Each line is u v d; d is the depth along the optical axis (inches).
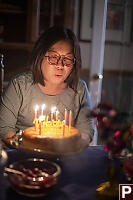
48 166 48.6
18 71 125.4
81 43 128.6
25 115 67.6
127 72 134.7
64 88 68.6
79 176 48.8
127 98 137.3
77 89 70.6
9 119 64.9
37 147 49.4
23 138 52.1
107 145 43.3
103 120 42.8
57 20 126.6
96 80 122.7
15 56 126.1
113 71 133.5
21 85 67.0
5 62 125.2
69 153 46.9
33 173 44.9
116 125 42.7
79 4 124.6
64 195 42.9
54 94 67.6
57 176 42.1
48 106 67.7
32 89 66.9
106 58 131.3
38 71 64.3
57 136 50.1
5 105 65.7
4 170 48.2
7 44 124.9
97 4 117.6
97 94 123.1
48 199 41.6
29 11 124.1
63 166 51.9
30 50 127.2
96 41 120.6
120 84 135.8
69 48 62.7
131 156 50.1
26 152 55.2
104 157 56.5
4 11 124.0
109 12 123.6
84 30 127.8
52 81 63.9
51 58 62.2
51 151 47.8
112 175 43.9
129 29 129.3
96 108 44.2
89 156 56.7
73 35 64.9
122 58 133.3
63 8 125.6
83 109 69.7
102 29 120.0
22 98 67.2
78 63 65.9
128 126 41.9
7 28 128.7
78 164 53.1
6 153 54.3
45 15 126.0
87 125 68.0
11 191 42.9
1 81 77.7
